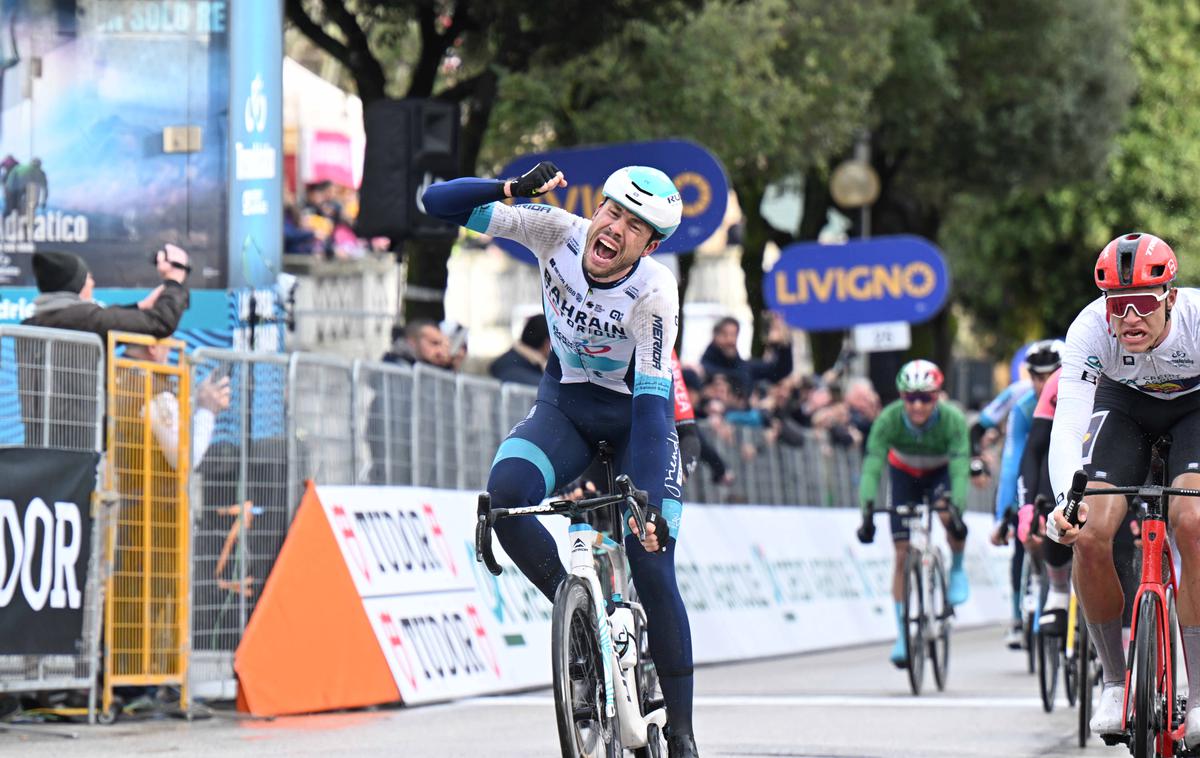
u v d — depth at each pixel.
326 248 43.75
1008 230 77.25
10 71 25.62
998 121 59.00
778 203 63.12
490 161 44.53
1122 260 13.20
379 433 23.27
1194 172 76.62
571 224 13.12
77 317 19.39
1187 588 13.38
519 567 13.25
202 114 25.56
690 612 29.92
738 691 25.00
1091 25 59.28
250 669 20.22
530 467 13.23
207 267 25.53
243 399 20.78
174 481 19.89
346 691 21.22
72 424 18.53
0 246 25.62
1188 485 13.51
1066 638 22.08
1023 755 17.58
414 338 27.03
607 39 33.16
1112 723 13.65
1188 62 76.81
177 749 16.97
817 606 35.69
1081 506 13.08
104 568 18.88
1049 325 82.75
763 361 40.84
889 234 63.69
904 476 26.97
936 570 26.47
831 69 47.50
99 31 25.62
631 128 40.06
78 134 25.62
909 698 23.97
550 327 13.41
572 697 12.30
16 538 17.81
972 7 57.25
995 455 49.19
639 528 12.51
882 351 57.22
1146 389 13.97
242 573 20.61
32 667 18.25
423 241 29.28
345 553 21.70
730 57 41.56
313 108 44.31
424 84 33.81
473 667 23.41
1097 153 60.56
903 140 57.03
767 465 36.62
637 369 13.04
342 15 33.38
